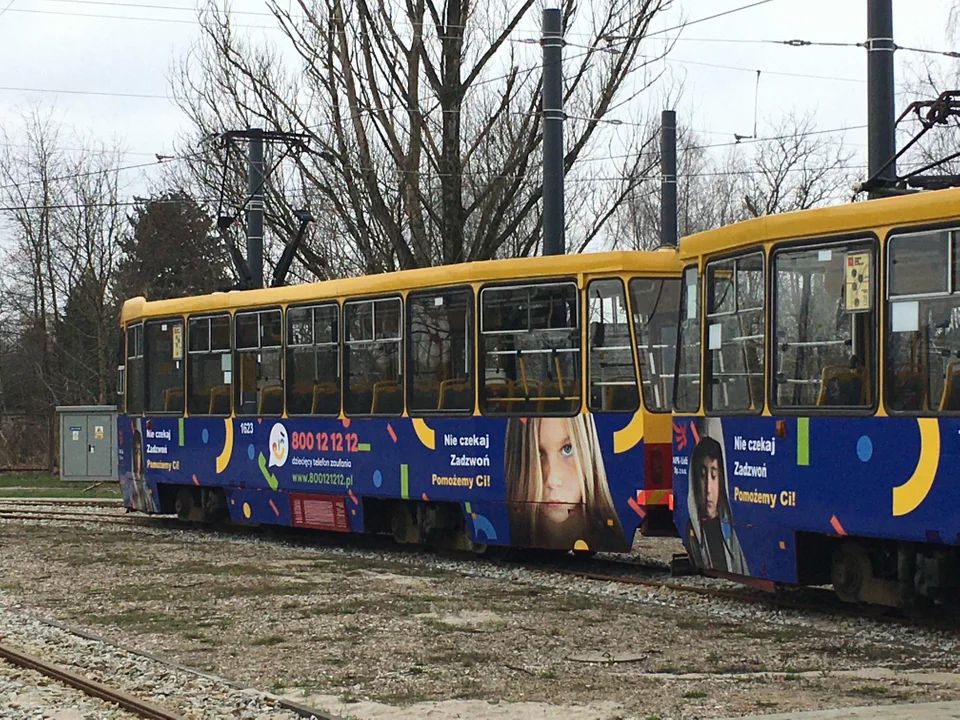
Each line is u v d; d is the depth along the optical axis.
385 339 16.91
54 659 10.27
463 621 11.73
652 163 27.22
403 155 25.70
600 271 14.64
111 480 33.69
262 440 19.03
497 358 15.45
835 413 10.91
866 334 10.66
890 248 10.48
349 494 17.42
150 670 9.83
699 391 12.68
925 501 10.09
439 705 8.50
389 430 16.78
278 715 8.29
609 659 9.93
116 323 46.88
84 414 33.72
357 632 11.25
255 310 19.23
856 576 11.34
